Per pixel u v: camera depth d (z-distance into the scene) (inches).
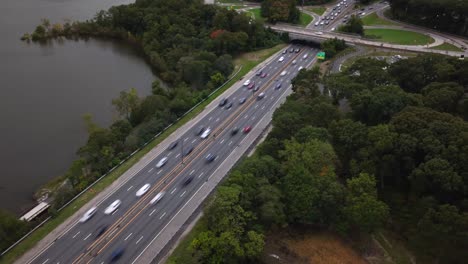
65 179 5925.2
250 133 6727.4
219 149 6284.5
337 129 5403.5
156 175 5664.4
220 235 4156.0
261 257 4343.0
